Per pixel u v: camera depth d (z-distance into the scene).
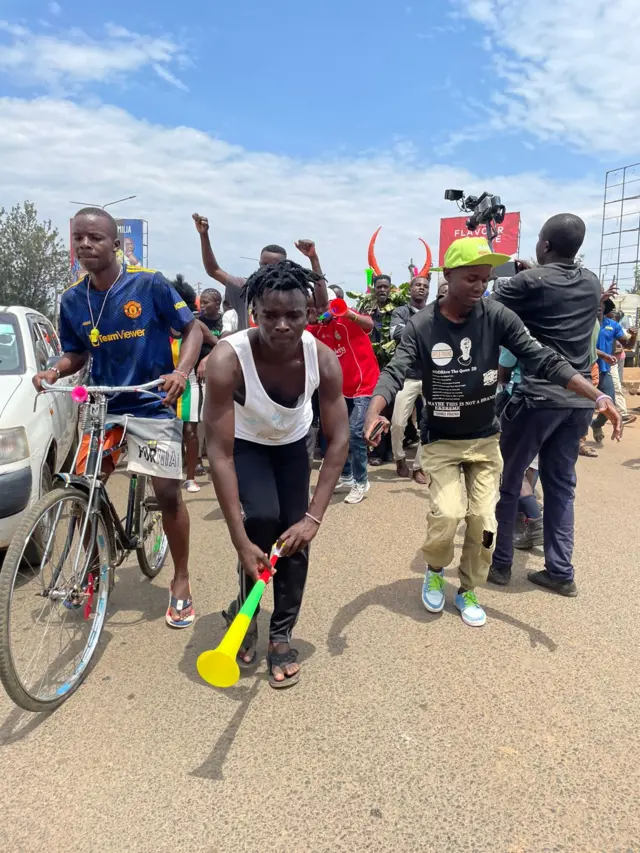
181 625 3.14
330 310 4.84
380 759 2.20
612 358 7.63
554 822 1.93
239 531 2.33
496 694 2.57
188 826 1.92
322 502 2.46
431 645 2.95
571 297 3.31
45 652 2.80
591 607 3.35
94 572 2.83
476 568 3.13
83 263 2.75
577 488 5.71
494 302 3.00
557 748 2.25
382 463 6.83
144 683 2.65
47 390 2.79
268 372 2.40
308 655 2.87
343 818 1.95
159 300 2.92
